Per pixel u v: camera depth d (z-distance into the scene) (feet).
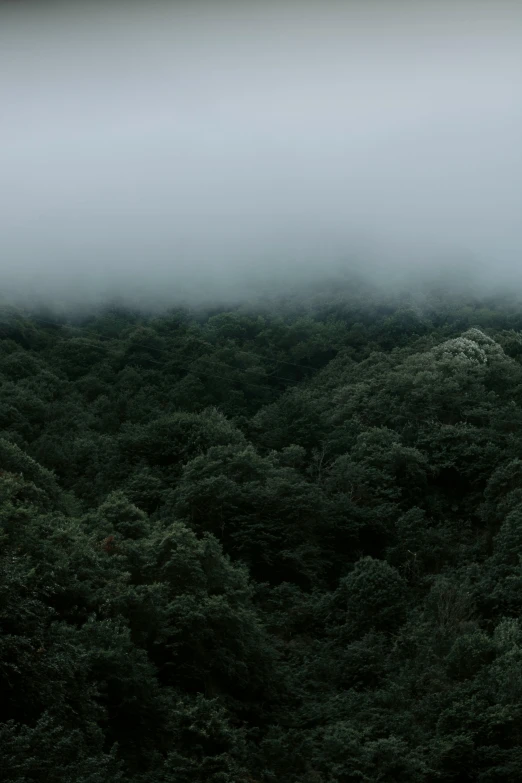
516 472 182.91
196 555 130.41
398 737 118.73
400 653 141.08
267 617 156.66
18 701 88.63
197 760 102.06
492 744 113.70
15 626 92.58
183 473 196.65
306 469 219.82
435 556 176.96
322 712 129.29
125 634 107.34
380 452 207.62
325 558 181.16
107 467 215.51
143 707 104.99
